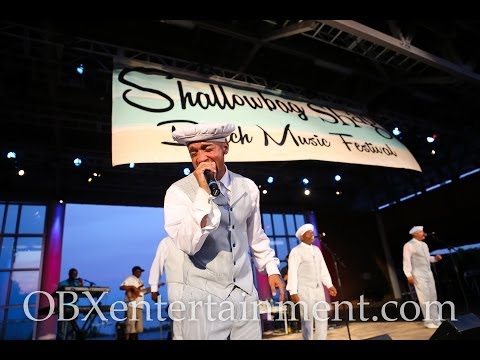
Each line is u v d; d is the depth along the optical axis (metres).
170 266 3.12
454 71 5.04
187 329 1.17
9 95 5.53
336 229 11.49
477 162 8.95
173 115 3.28
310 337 3.57
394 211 11.26
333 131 4.30
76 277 6.11
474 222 9.05
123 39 4.83
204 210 1.09
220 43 5.18
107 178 8.76
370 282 10.91
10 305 7.22
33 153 7.16
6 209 7.88
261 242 1.50
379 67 5.59
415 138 8.60
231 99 3.91
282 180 10.72
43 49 4.57
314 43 5.27
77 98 5.74
